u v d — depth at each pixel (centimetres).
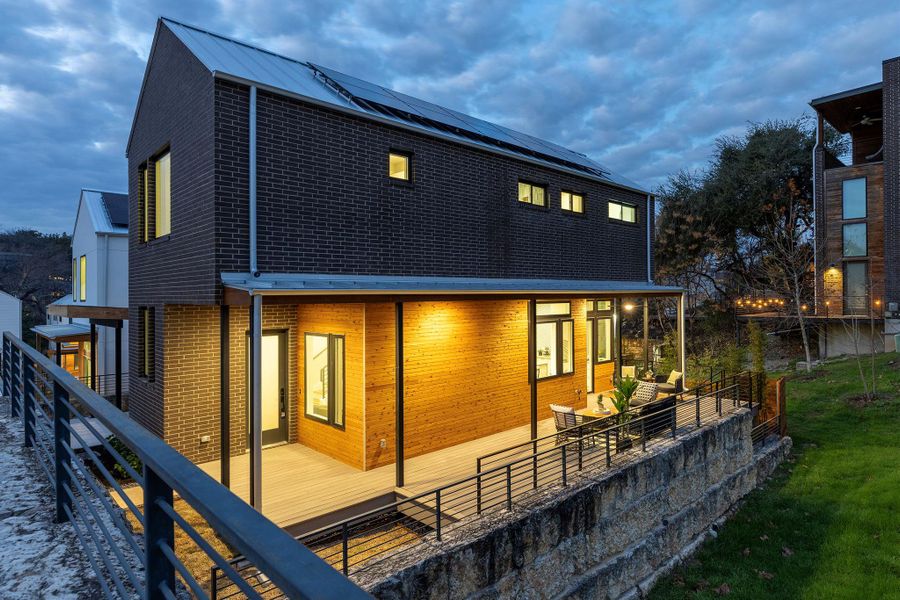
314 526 729
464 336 1115
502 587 642
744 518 1088
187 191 846
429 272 1043
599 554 789
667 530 922
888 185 2252
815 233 2486
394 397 973
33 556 257
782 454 1348
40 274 3791
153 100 989
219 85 770
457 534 628
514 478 877
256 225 797
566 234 1380
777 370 2317
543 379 1310
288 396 1077
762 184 2778
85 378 1530
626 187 1566
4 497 337
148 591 158
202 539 131
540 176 1302
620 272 1577
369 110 960
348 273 911
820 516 1053
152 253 995
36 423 438
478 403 1144
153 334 1039
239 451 1005
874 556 894
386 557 573
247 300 684
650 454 917
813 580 855
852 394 1673
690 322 2986
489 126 1408
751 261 2986
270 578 80
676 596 839
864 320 2328
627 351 2730
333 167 895
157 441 156
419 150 1031
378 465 945
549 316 1334
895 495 1065
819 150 2495
